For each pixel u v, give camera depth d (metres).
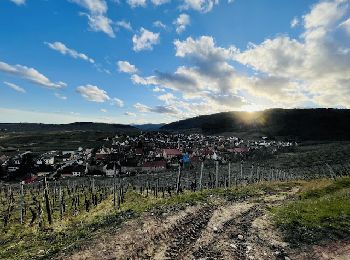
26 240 32.03
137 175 184.38
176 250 18.39
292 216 26.41
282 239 20.97
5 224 58.66
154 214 25.58
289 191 53.97
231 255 17.89
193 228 22.80
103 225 24.28
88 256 16.88
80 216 54.56
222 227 23.62
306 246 19.83
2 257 21.73
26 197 112.75
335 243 20.39
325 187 49.12
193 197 35.00
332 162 194.62
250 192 46.72
